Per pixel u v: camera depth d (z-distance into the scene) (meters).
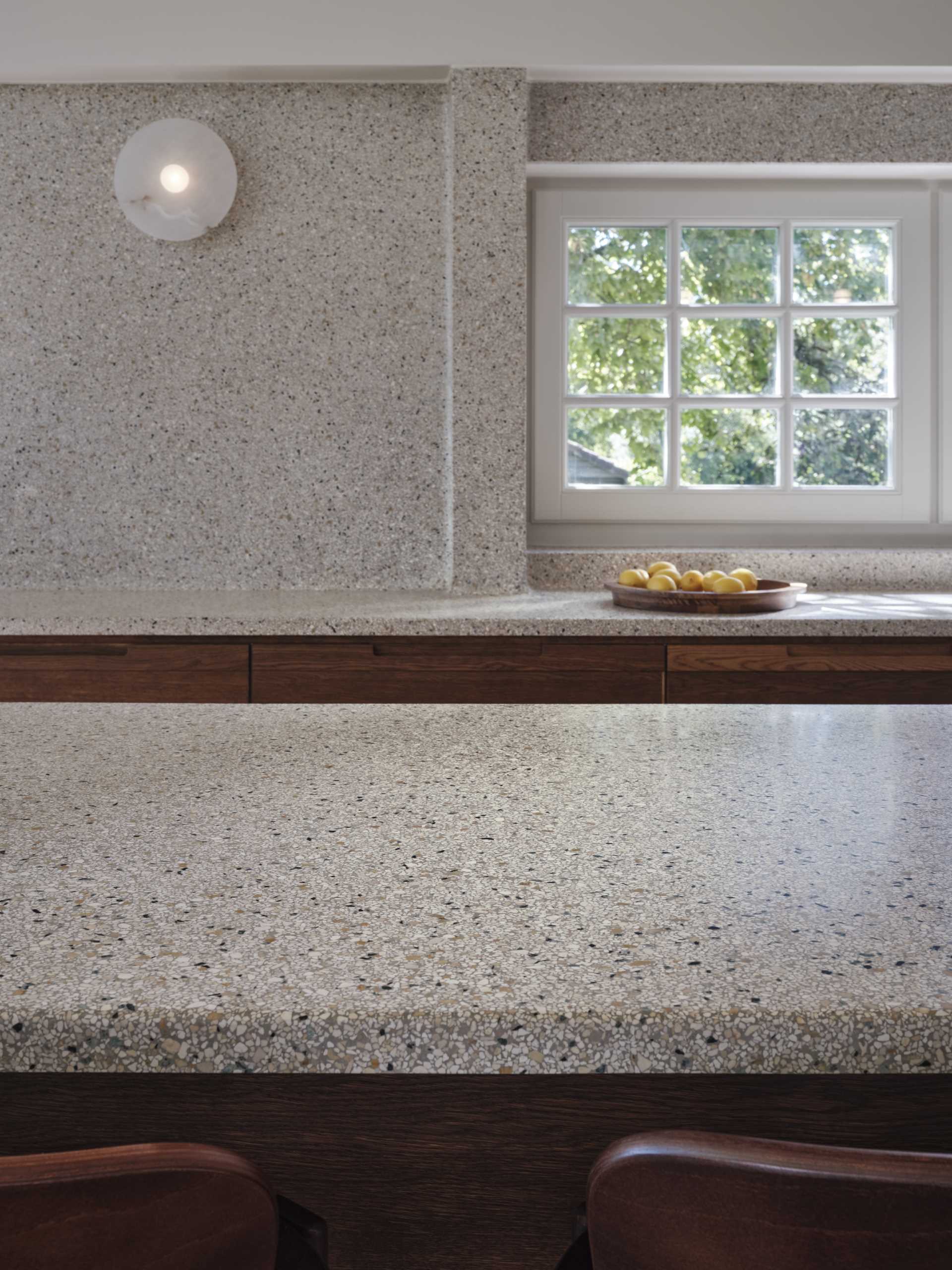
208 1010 0.51
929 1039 0.50
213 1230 0.44
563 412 2.83
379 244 2.65
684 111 2.62
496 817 0.83
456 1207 0.67
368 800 0.87
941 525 2.84
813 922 0.61
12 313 2.66
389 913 0.63
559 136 2.62
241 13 2.47
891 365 2.86
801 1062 0.51
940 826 0.80
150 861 0.72
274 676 2.15
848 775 0.96
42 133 2.62
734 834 0.78
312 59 2.49
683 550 2.79
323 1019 0.51
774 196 2.78
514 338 2.53
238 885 0.67
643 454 2.85
